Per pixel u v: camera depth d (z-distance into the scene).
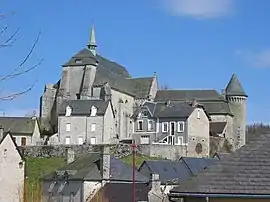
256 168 17.73
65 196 53.53
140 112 94.56
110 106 91.88
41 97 101.62
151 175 52.38
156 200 51.06
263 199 16.94
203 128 91.31
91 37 111.25
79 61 101.12
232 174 17.61
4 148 49.47
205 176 17.75
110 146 78.56
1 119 94.00
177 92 107.25
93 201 50.97
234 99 108.75
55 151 79.12
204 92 107.69
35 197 54.38
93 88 98.38
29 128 92.56
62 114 91.31
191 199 17.55
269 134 19.06
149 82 106.25
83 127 90.19
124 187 51.59
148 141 92.69
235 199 17.08
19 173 50.56
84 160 56.94
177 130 89.62
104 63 106.81
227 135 103.00
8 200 49.41
